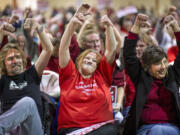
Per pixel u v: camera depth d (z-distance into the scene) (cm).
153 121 446
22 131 423
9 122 405
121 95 548
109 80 473
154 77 461
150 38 618
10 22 495
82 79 459
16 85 454
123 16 1073
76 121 432
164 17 491
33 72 461
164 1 2262
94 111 438
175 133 429
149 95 451
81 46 564
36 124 420
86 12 439
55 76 527
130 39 457
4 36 509
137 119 436
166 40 880
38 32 450
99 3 1398
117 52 536
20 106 410
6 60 462
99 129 424
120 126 498
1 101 455
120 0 2292
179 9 1459
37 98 450
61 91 455
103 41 630
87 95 445
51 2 2327
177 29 459
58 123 445
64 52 452
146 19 452
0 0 1688
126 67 464
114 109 521
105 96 451
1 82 461
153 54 450
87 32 563
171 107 451
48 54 459
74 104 442
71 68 459
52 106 472
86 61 463
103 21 458
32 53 691
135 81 463
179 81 458
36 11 1428
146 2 2297
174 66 465
